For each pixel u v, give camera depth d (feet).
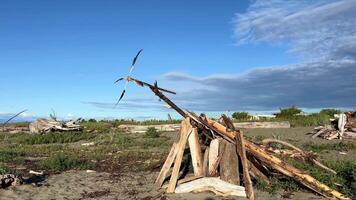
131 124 119.14
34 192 39.19
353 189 38.29
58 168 53.93
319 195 38.17
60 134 103.45
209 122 42.42
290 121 107.86
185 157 49.21
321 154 63.57
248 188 37.14
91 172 51.60
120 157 65.05
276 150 52.90
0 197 36.52
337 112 119.44
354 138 79.20
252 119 116.88
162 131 103.71
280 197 37.19
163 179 42.01
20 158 63.41
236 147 40.34
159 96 42.11
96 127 114.01
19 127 122.31
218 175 40.73
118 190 41.01
